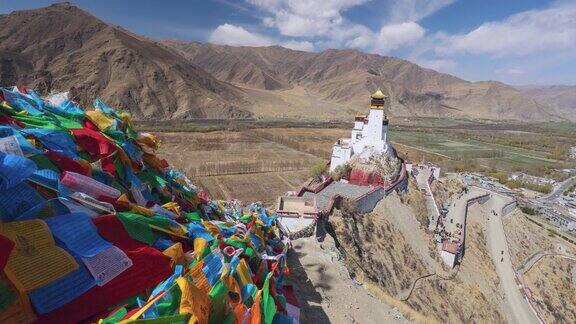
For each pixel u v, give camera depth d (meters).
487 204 100.69
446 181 102.56
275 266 20.80
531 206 121.31
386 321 28.98
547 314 66.69
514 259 78.94
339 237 47.47
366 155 72.75
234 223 22.72
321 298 28.27
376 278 45.50
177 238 15.22
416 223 68.38
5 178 10.74
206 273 13.14
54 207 11.77
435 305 51.47
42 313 9.46
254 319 13.25
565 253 91.12
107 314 10.38
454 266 65.12
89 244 11.39
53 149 14.38
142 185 17.56
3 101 15.60
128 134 19.83
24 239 10.15
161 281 12.21
